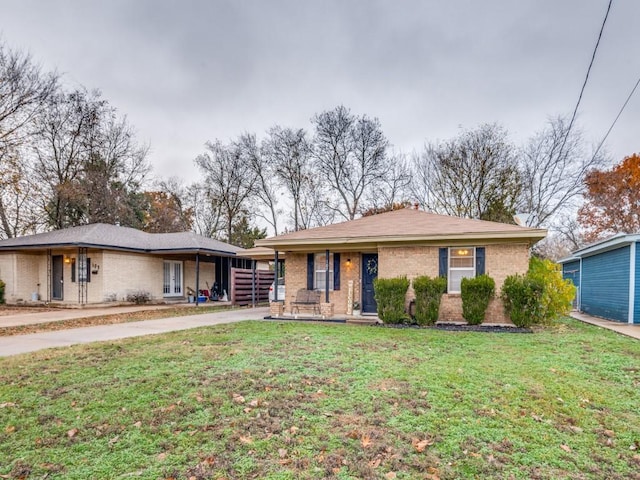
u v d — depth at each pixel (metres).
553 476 2.93
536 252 27.41
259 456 3.19
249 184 31.00
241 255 17.86
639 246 11.53
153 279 19.50
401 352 6.90
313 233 13.04
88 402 4.38
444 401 4.39
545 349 7.27
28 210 23.62
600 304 13.90
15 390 4.80
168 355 6.66
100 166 26.78
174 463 3.07
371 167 27.61
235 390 4.76
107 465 3.04
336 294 13.22
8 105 19.84
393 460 3.13
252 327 10.30
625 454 3.27
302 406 4.25
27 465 3.04
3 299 17.73
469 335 8.87
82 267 17.16
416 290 10.64
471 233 10.80
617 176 24.80
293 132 28.78
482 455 3.22
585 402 4.43
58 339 8.61
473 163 24.33
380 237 11.59
